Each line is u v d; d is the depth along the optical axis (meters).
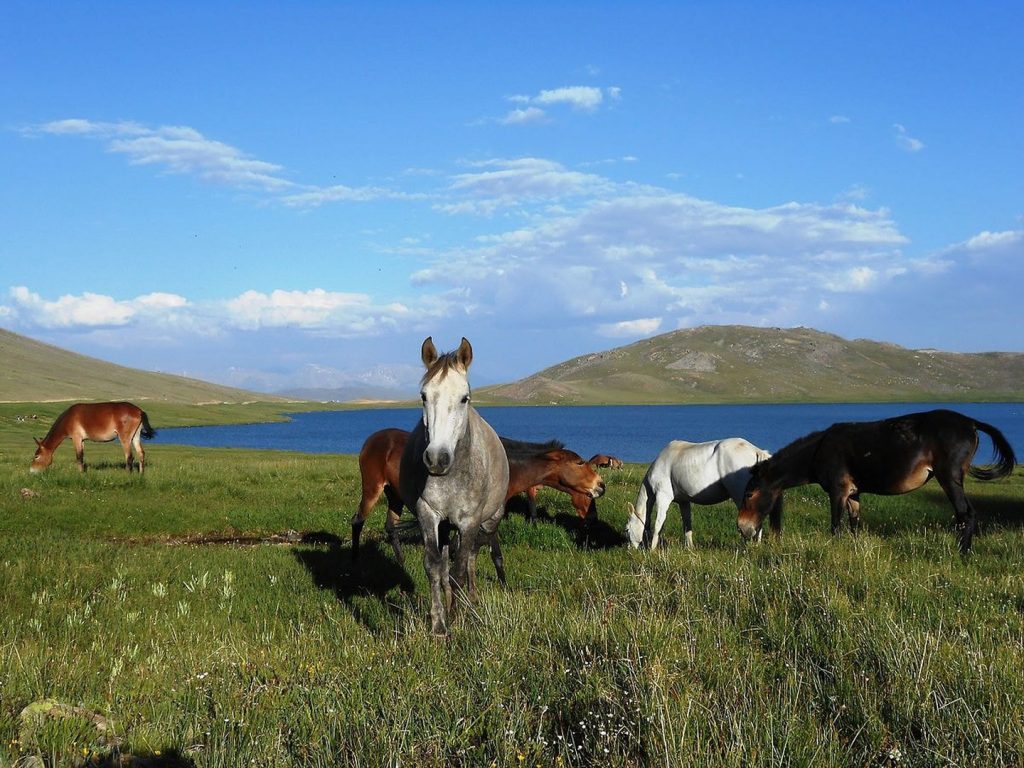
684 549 9.71
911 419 10.55
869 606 6.08
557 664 4.96
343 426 146.38
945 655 4.91
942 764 3.66
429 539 6.72
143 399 170.50
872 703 4.27
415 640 5.61
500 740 3.85
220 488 18.08
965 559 9.07
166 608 7.96
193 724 4.18
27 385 160.38
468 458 6.75
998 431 10.25
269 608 8.20
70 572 9.02
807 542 8.88
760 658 5.07
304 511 15.43
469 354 6.63
